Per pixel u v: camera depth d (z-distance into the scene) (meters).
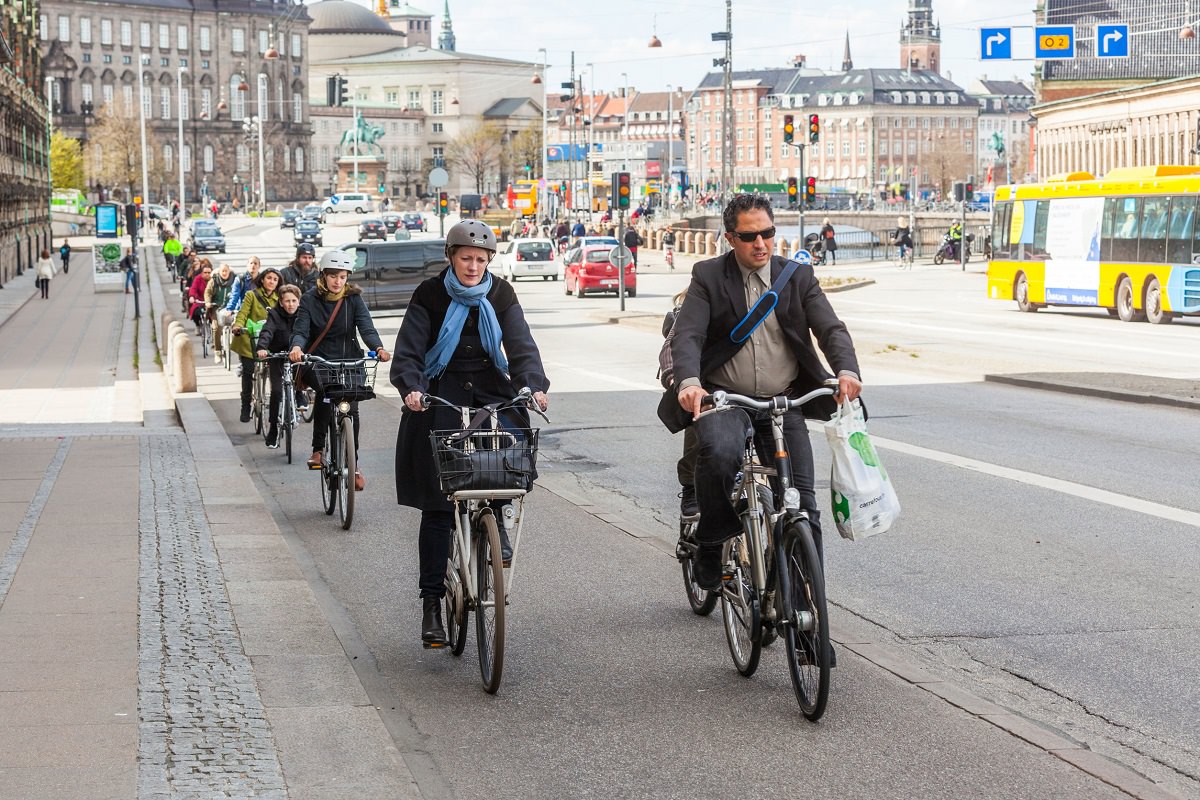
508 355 7.25
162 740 5.80
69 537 10.28
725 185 67.88
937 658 7.51
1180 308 33.84
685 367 6.70
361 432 17.61
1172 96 75.06
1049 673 7.21
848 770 5.80
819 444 15.43
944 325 34.28
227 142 195.25
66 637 7.45
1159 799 5.46
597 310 42.47
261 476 14.41
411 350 7.21
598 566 9.78
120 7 187.75
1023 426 16.55
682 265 75.25
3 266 64.69
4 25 71.25
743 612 7.07
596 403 20.02
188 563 9.37
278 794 5.28
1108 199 36.69
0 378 27.36
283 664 7.12
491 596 7.03
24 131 77.31
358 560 10.29
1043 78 95.06
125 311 48.06
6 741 5.76
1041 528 10.71
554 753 6.08
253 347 17.84
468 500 7.07
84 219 125.81
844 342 6.70
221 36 196.25
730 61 67.94
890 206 153.00
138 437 16.38
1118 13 95.00
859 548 10.18
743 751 6.05
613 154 126.38
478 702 6.83
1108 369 22.97
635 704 6.75
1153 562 9.55
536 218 107.06
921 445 15.05
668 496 12.73
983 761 5.89
